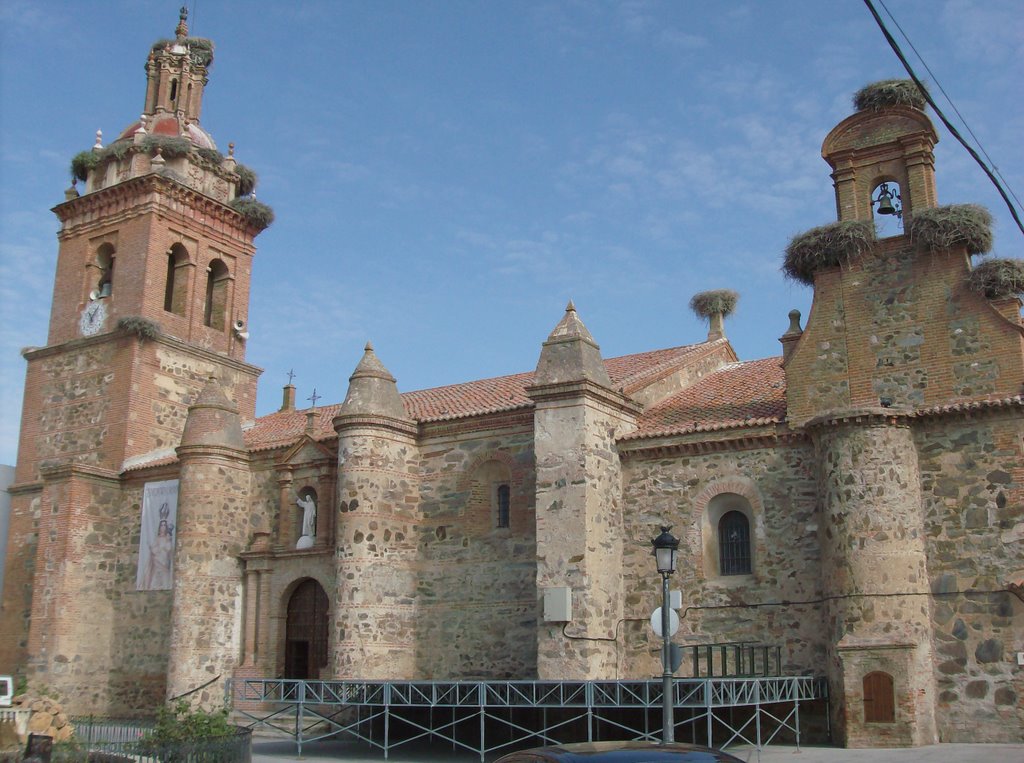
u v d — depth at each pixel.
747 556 26.17
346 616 28.41
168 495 36.09
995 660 22.42
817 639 24.42
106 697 35.47
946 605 23.19
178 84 45.66
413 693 25.75
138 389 39.47
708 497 26.66
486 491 29.91
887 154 26.97
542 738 23.36
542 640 25.47
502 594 28.58
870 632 22.78
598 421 27.16
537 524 26.30
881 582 22.97
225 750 19.48
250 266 45.69
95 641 35.69
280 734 30.27
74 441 40.09
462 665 28.62
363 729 29.09
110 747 20.66
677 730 24.58
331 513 32.41
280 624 32.53
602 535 26.42
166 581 35.28
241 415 43.72
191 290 42.66
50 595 35.16
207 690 31.95
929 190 26.25
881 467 23.67
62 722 21.19
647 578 27.02
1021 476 23.02
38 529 38.78
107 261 43.41
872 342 25.78
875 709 22.23
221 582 33.22
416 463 31.00
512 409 29.41
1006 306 24.53
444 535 30.05
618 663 26.30
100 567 36.41
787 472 25.80
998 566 22.84
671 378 32.41
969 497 23.47
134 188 41.88
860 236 26.11
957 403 23.97
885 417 23.86
